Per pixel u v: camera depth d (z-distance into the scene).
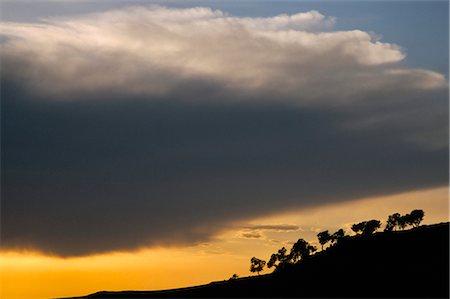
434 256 165.62
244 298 171.50
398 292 149.38
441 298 140.50
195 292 184.88
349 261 177.88
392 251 175.25
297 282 174.50
